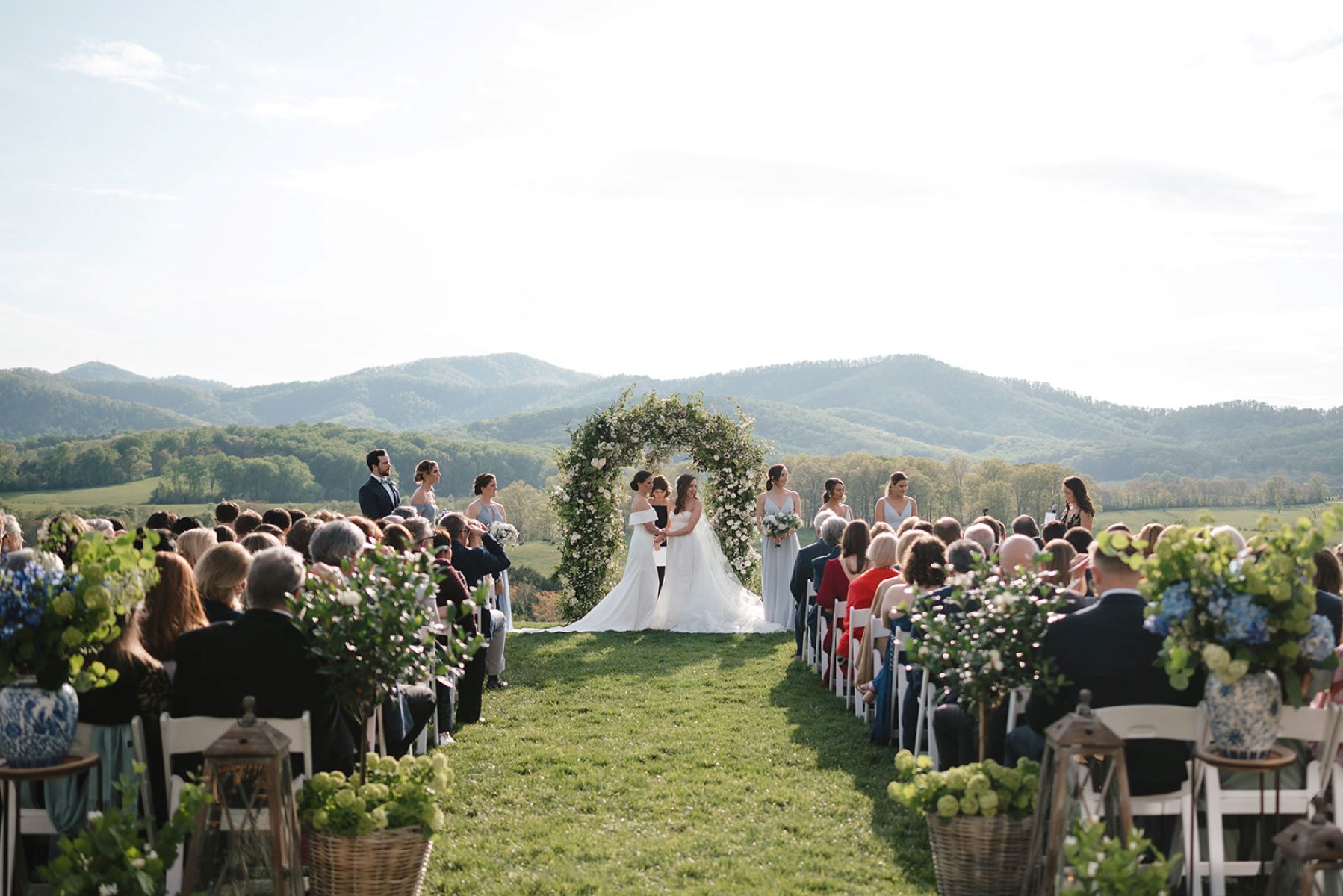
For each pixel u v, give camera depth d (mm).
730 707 8312
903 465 67625
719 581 13359
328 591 4273
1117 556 4203
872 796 5941
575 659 10625
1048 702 4188
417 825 4191
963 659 4508
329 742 4402
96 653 3938
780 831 5379
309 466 64375
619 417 14664
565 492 14727
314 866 4133
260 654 4215
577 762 6680
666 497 13000
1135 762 4004
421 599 4488
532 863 4945
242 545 5453
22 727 3635
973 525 8070
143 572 3965
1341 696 4203
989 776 4262
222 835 4172
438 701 7145
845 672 8469
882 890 4578
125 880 3436
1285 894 3588
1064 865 3664
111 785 4082
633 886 4637
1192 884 4000
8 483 59906
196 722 3963
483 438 160500
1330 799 4094
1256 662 3643
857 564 8672
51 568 3746
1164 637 4051
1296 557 3662
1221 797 4016
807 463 58625
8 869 3906
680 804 5844
